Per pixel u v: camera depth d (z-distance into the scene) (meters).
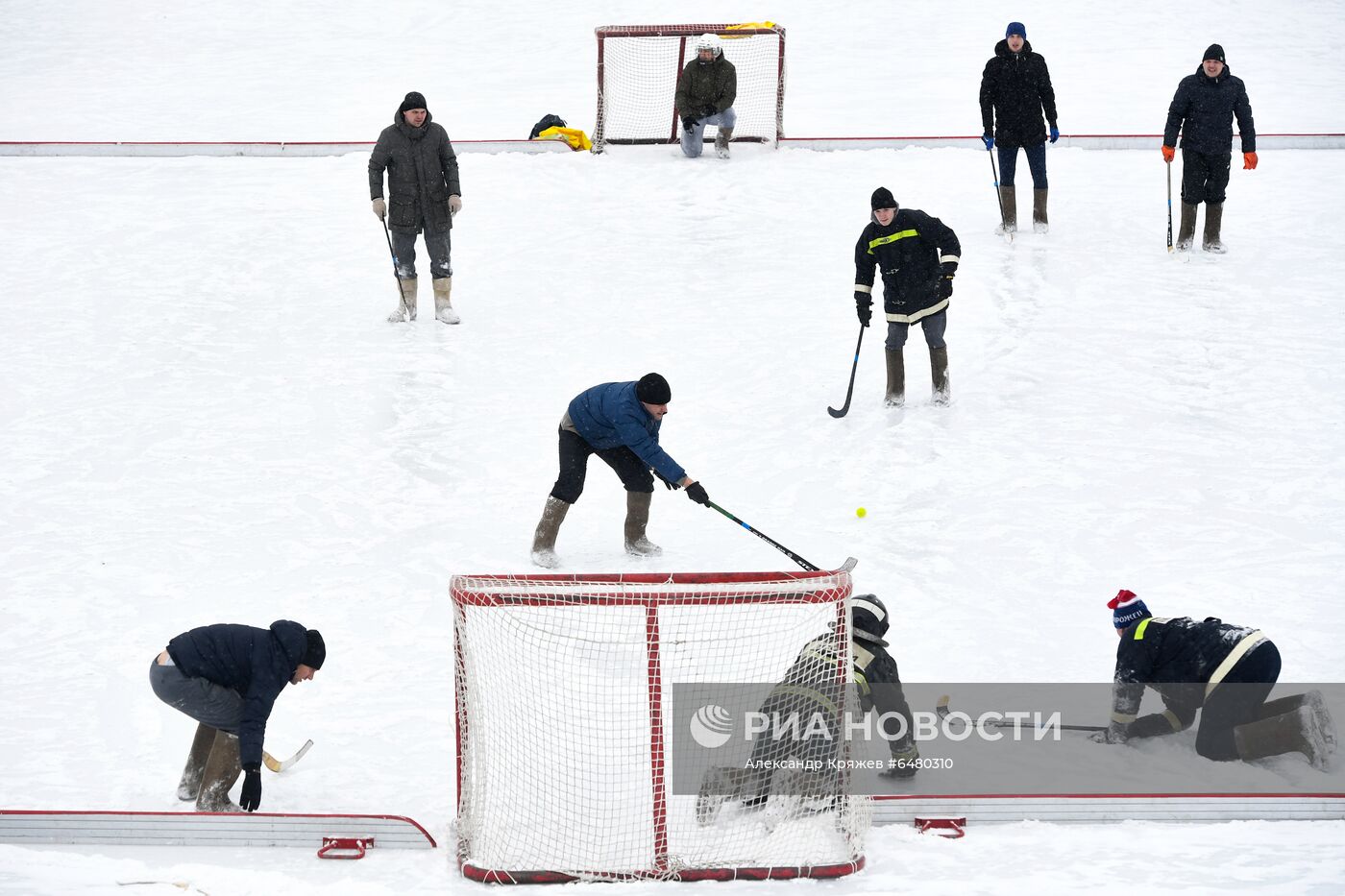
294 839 14.54
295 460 26.81
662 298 35.62
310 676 15.41
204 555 22.91
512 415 28.98
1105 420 27.75
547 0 76.75
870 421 28.19
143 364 31.70
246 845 14.56
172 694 14.79
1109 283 35.34
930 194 43.12
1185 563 21.92
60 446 27.47
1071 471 25.52
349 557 22.86
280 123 54.50
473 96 58.69
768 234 40.28
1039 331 32.47
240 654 14.99
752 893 13.33
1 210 42.81
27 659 19.45
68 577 22.11
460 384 30.59
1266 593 20.78
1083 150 47.59
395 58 66.69
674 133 49.41
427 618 20.69
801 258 38.34
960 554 22.47
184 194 44.44
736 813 14.90
